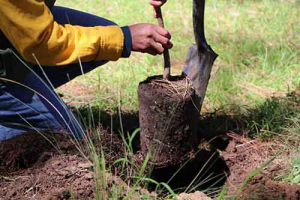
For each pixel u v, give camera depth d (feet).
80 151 9.72
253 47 16.24
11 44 9.66
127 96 13.50
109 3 20.07
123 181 9.73
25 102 10.30
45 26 8.96
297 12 19.25
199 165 11.14
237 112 12.74
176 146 9.96
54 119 10.51
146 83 10.01
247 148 11.50
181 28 18.16
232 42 16.75
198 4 9.78
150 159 10.07
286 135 11.66
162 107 9.64
